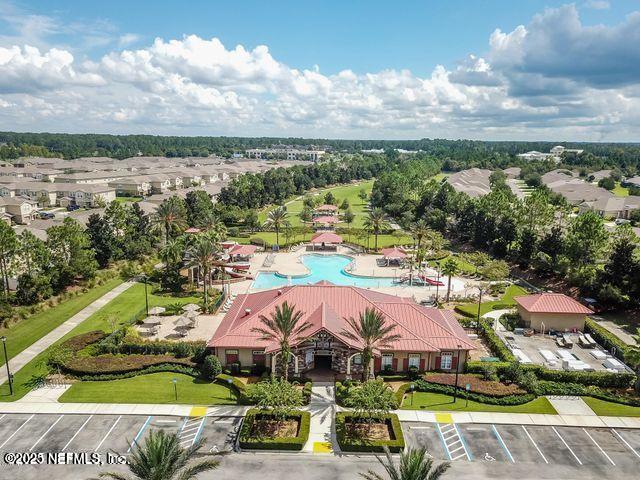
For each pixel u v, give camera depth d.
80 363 61.69
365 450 46.34
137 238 117.19
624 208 167.25
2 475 42.31
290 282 102.88
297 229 146.88
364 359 54.62
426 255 121.56
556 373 59.78
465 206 141.62
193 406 54.06
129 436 48.41
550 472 43.69
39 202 189.12
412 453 34.22
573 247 93.81
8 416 51.59
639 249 101.19
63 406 53.66
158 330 75.62
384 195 190.62
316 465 44.41
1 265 82.00
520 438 48.91
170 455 33.56
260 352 62.00
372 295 70.56
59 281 89.00
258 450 46.38
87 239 99.50
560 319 75.44
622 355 64.75
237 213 161.62
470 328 76.38
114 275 102.25
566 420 52.22
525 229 110.38
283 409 47.91
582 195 190.88
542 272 102.00
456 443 47.88
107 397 55.62
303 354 60.56
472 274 107.81
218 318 81.50
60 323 77.25
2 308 74.94
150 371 61.50
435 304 87.81
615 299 81.62
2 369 62.12
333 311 64.44
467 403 55.28
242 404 54.59
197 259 84.44
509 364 61.03
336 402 54.91
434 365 61.94
